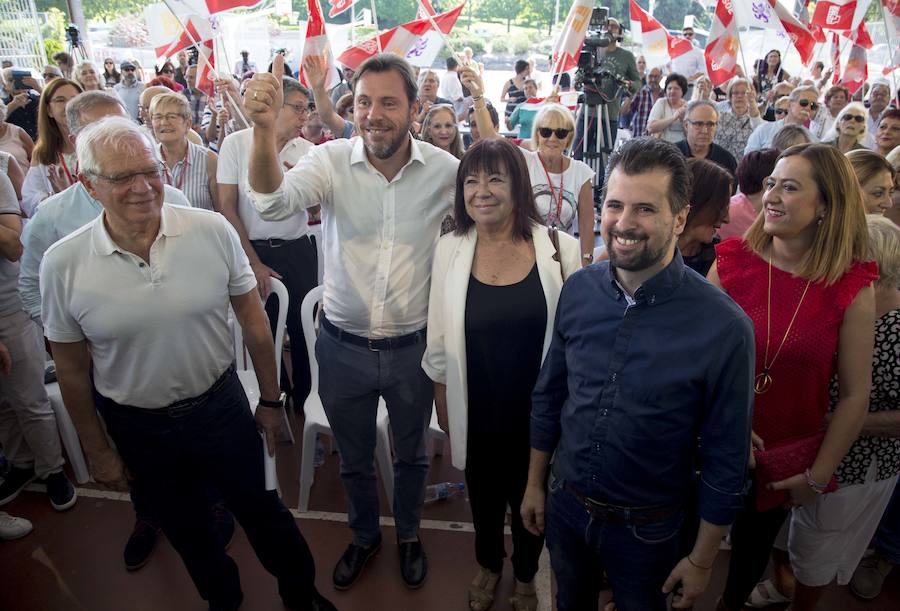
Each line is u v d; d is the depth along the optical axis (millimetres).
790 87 7105
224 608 2162
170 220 1633
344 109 4770
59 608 2279
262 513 1978
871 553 2344
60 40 12578
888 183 2080
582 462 1531
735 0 4953
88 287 1581
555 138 3174
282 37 9047
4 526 2578
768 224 1653
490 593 2246
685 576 1479
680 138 6320
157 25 3549
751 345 1321
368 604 2293
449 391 1956
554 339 1650
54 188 2717
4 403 2688
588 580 1728
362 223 1980
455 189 1959
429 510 2775
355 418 2189
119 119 1529
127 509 2789
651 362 1375
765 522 1847
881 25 9336
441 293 1953
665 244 1311
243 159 2973
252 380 2855
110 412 1759
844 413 1616
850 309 1588
